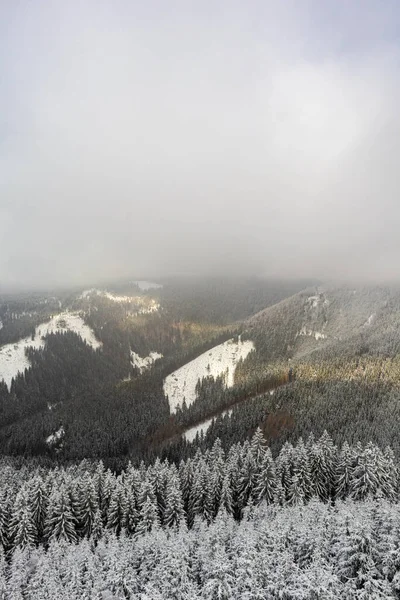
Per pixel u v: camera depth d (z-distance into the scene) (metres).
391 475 62.16
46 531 62.66
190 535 48.31
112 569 43.66
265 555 38.47
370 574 33.19
